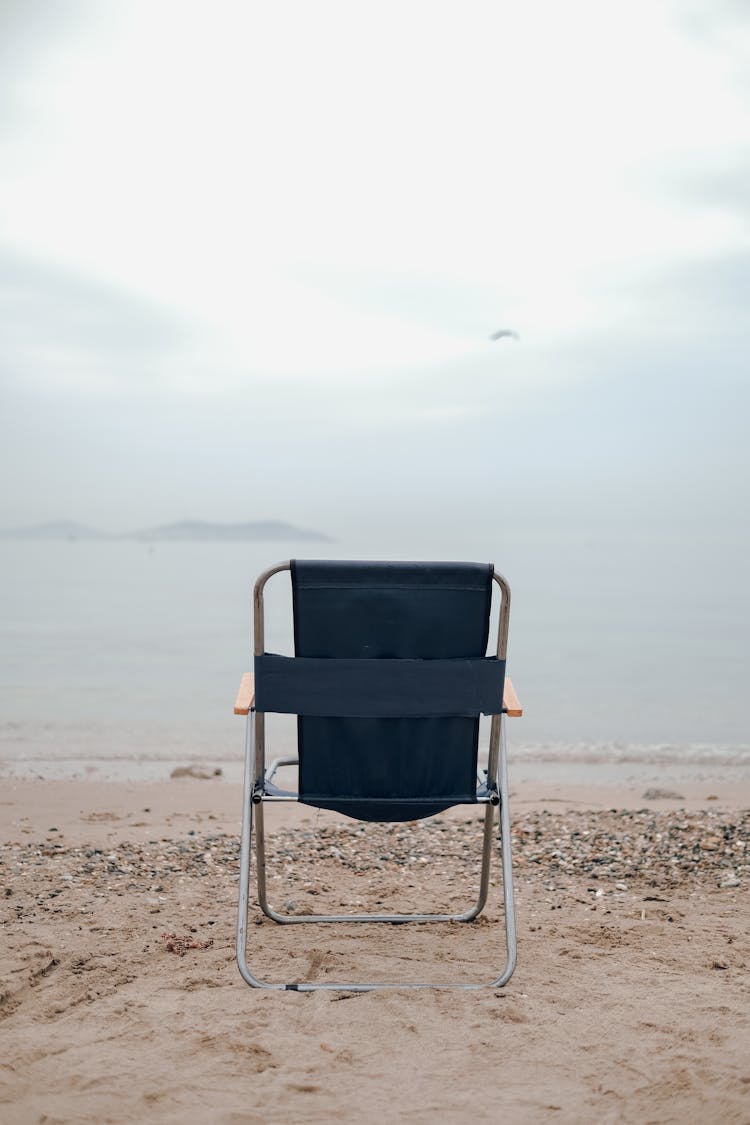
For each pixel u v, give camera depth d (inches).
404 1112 88.0
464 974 126.0
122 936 140.9
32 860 191.6
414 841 218.2
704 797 333.1
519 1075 95.3
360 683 120.4
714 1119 86.4
